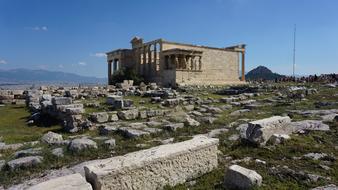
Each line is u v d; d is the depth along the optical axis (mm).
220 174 7965
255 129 10586
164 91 34500
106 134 13516
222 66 73000
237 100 28000
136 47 71312
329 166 8375
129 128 13773
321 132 12305
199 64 65562
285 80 61281
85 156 10070
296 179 7344
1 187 7629
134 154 7117
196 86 49469
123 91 37062
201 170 8023
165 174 7148
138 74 65688
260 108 22031
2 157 9938
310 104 23047
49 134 12484
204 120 16016
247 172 6996
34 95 29031
